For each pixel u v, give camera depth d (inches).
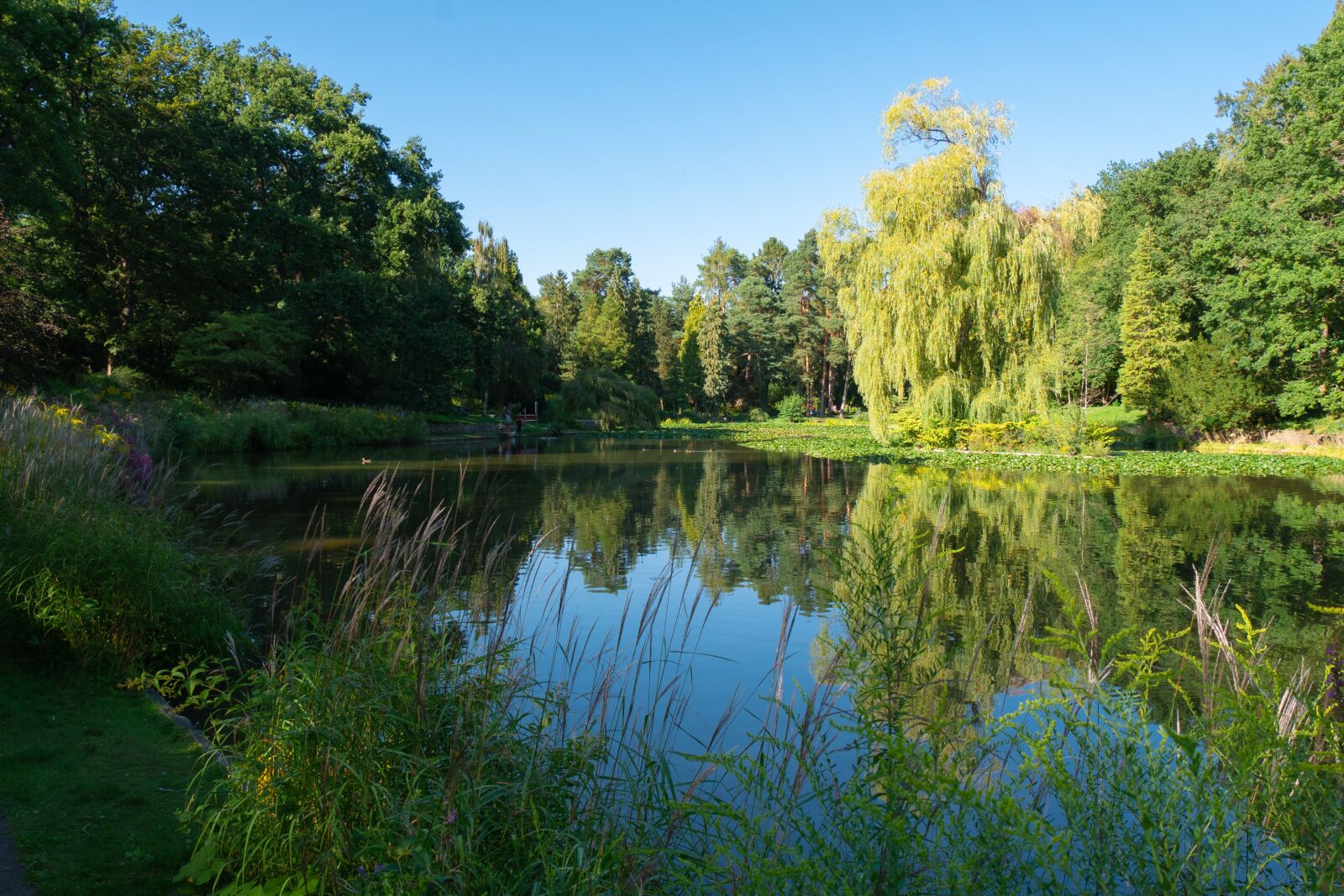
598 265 3398.1
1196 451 1102.4
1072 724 109.8
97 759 154.3
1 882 112.0
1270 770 97.6
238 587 279.7
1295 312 1055.0
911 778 89.3
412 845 93.6
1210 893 89.0
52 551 208.2
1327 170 1002.7
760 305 2790.4
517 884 96.4
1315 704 109.7
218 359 1117.1
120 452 353.1
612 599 303.7
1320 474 800.3
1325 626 267.4
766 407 2847.0
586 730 128.5
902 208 1018.1
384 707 115.2
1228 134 1540.4
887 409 1102.4
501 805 110.0
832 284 2632.9
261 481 685.3
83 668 199.5
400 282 1519.4
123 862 118.3
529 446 1288.1
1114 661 133.1
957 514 524.7
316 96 1429.6
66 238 1080.8
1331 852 86.4
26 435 279.4
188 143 1147.3
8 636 206.1
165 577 221.5
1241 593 314.5
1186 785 99.3
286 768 114.0
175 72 1238.3
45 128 797.9
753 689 205.6
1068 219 1003.9
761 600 306.7
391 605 145.9
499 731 118.9
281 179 1386.6
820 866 92.8
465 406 1973.4
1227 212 1128.2
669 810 115.6
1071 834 93.4
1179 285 1419.8
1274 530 464.4
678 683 209.5
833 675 125.3
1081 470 850.1
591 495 631.2
